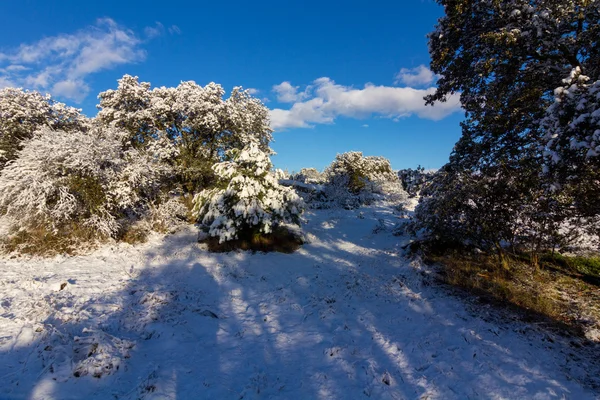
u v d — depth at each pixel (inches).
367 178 1159.0
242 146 708.7
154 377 146.8
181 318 213.6
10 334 169.2
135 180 440.5
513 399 137.7
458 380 151.9
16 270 292.7
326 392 145.6
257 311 240.5
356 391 146.3
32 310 195.5
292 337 199.3
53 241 364.8
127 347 168.7
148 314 209.9
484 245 355.3
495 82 280.7
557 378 151.9
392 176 1254.9
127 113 590.9
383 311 241.3
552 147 193.3
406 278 311.7
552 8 222.2
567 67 243.4
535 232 301.6
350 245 470.9
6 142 546.9
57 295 232.7
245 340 194.9
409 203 869.8
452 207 315.3
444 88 319.9
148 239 443.2
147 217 489.4
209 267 341.1
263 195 408.5
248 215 391.2
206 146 658.2
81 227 396.2
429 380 152.6
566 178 210.8
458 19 271.3
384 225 564.7
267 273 335.3
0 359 148.0
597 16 212.8
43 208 358.9
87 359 147.3
